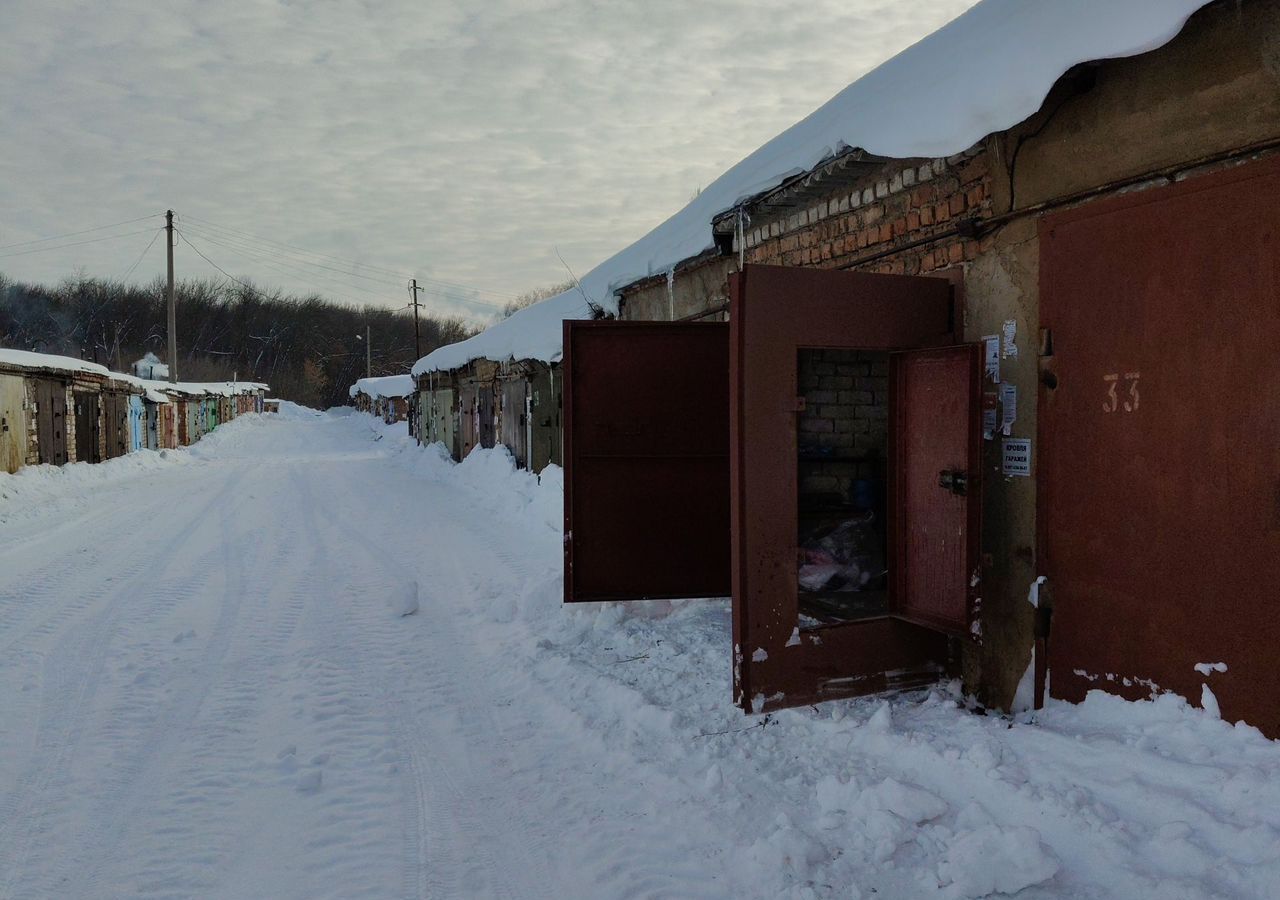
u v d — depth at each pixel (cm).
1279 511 300
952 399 420
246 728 483
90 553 1075
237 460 2934
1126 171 359
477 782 413
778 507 429
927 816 323
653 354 625
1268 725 304
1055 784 319
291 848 352
